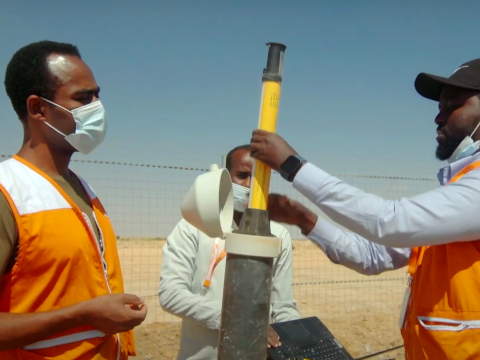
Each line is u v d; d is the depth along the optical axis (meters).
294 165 2.06
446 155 2.62
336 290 12.29
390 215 2.14
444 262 2.37
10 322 1.96
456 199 2.17
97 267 2.28
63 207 2.19
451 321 2.30
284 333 2.53
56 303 2.13
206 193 1.98
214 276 3.23
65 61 2.31
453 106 2.55
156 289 11.53
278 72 1.94
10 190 2.07
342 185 2.19
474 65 2.53
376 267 2.90
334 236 2.80
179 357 3.28
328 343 2.55
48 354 2.12
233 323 1.74
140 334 7.70
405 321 2.64
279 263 3.34
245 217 1.87
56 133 2.30
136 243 17.14
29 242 2.06
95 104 2.34
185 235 3.35
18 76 2.28
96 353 2.22
